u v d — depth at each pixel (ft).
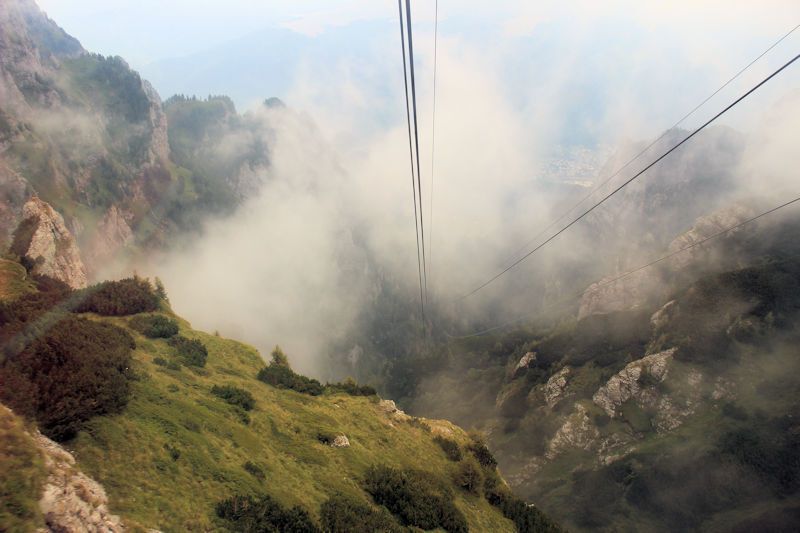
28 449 76.23
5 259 220.84
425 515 148.56
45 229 260.01
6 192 460.55
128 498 94.84
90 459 98.37
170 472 107.55
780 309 522.47
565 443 538.88
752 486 396.16
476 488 189.98
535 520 190.49
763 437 419.33
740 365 499.10
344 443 169.37
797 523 352.08
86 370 116.67
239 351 224.94
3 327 130.82
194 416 135.03
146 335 188.85
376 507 142.20
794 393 442.91
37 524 67.97
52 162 593.42
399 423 221.46
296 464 145.69
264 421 160.97
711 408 485.97
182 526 95.45
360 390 240.53
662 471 439.22
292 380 219.00
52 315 153.28
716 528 381.19
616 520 423.64
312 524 114.11
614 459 484.74
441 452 209.56
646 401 524.11
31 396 99.66
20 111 604.08
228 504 106.11
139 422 117.39
